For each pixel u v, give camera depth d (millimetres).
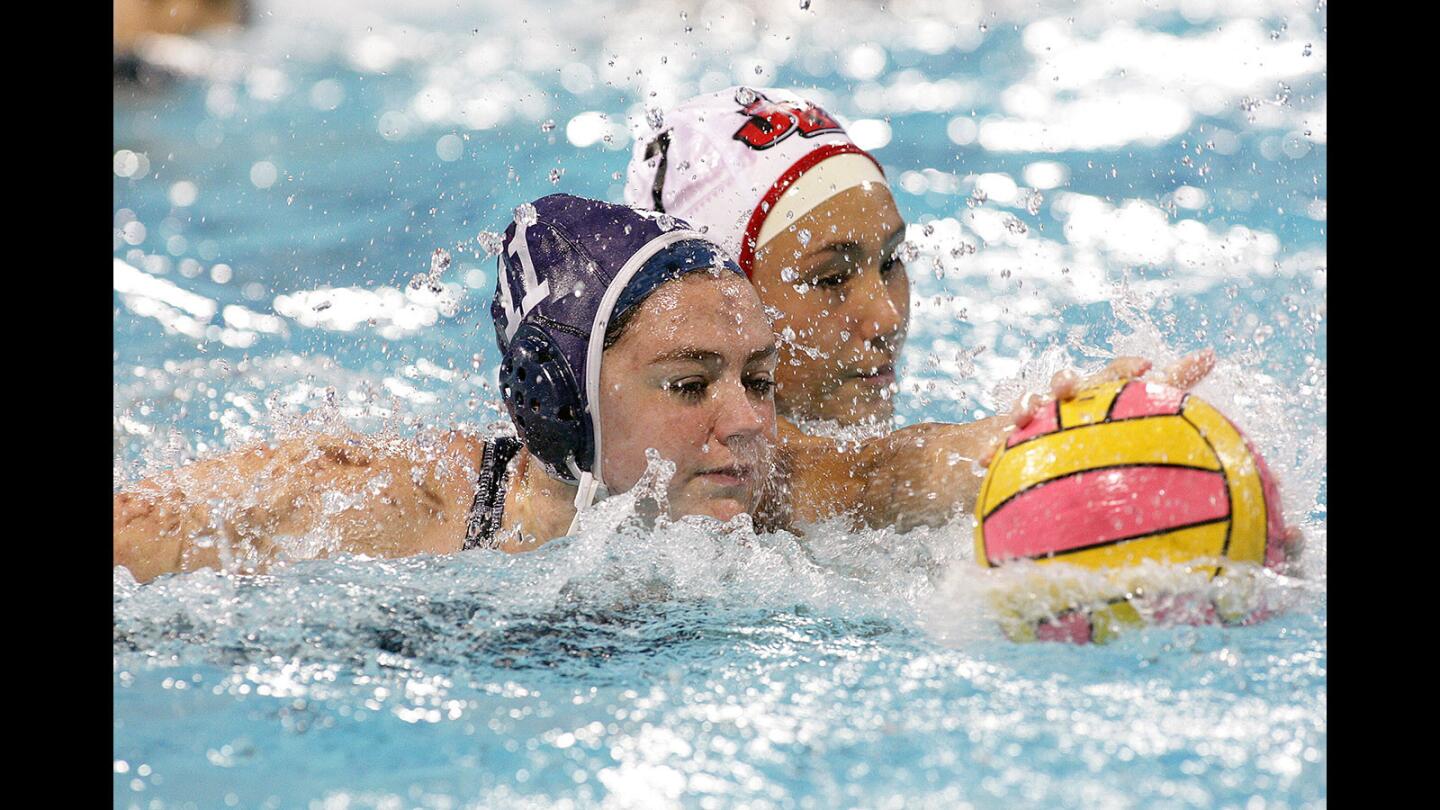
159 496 8359
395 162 20094
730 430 7297
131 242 16812
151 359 12891
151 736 5742
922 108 22891
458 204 18000
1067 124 21359
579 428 7426
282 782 5285
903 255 10477
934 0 30469
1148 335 8812
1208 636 6102
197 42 28391
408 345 13328
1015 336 13469
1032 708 5730
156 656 6598
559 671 6418
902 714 5750
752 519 8023
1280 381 9602
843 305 9641
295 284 15336
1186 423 6160
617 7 31484
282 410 11094
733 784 5156
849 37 28250
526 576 7520
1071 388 6520
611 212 7680
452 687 6215
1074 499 6066
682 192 10219
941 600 6668
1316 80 22312
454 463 8500
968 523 7918
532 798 5094
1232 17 26469
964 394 12219
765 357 7559
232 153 21031
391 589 7410
